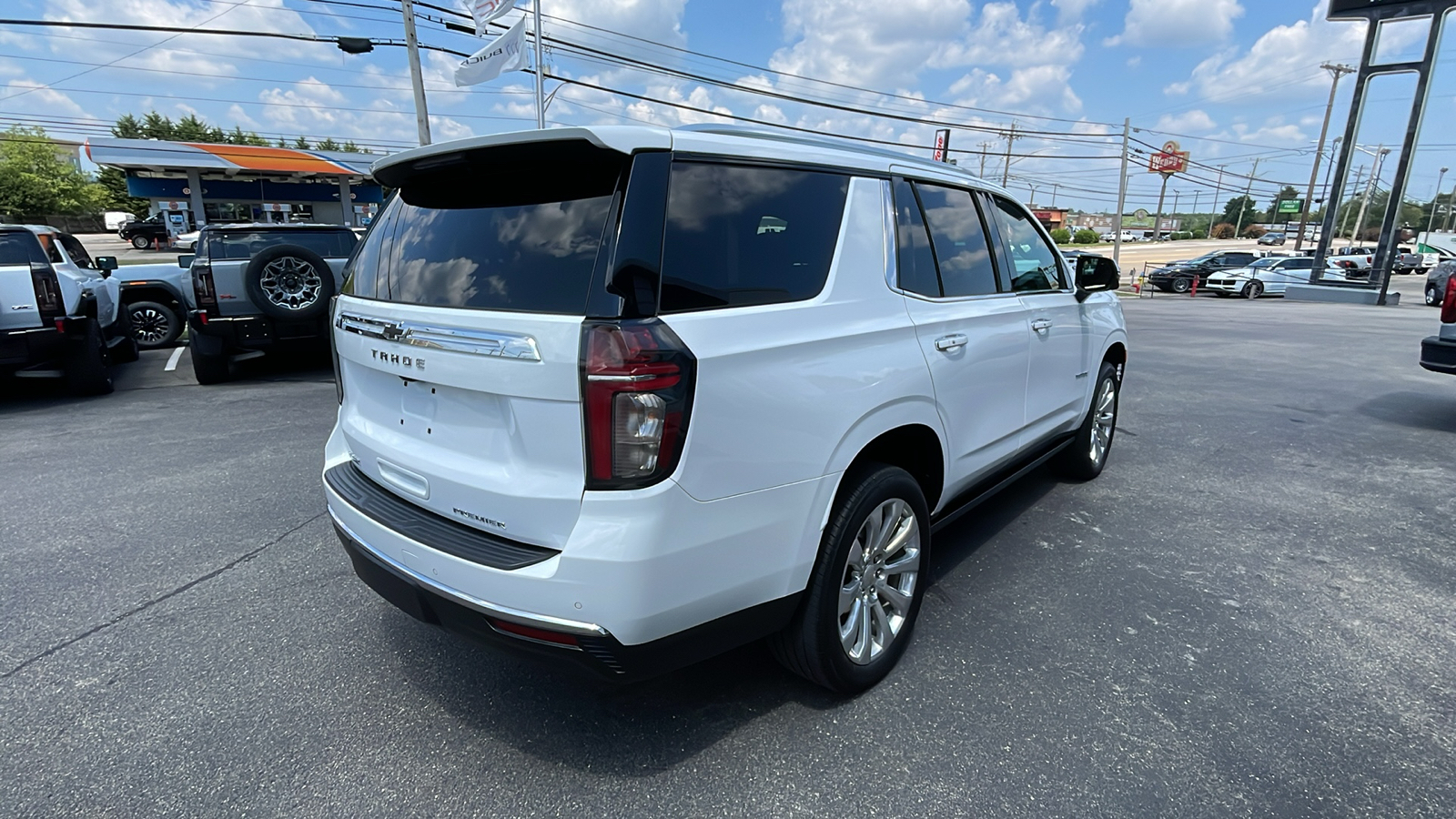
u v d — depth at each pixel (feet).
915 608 9.37
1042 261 12.97
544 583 6.44
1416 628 10.15
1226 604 10.82
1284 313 62.80
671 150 6.91
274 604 10.89
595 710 8.45
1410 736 7.94
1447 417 22.68
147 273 37.42
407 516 7.86
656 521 6.32
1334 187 79.05
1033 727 8.09
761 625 7.49
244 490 15.70
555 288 6.59
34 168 186.50
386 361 7.93
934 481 9.85
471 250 7.44
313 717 8.34
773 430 7.06
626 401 6.17
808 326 7.53
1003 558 12.39
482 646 7.23
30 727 8.16
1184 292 95.50
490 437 7.04
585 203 6.80
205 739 7.97
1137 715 8.29
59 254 27.35
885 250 8.86
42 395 26.30
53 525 13.85
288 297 27.20
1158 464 17.69
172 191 100.27
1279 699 8.58
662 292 6.45
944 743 7.83
